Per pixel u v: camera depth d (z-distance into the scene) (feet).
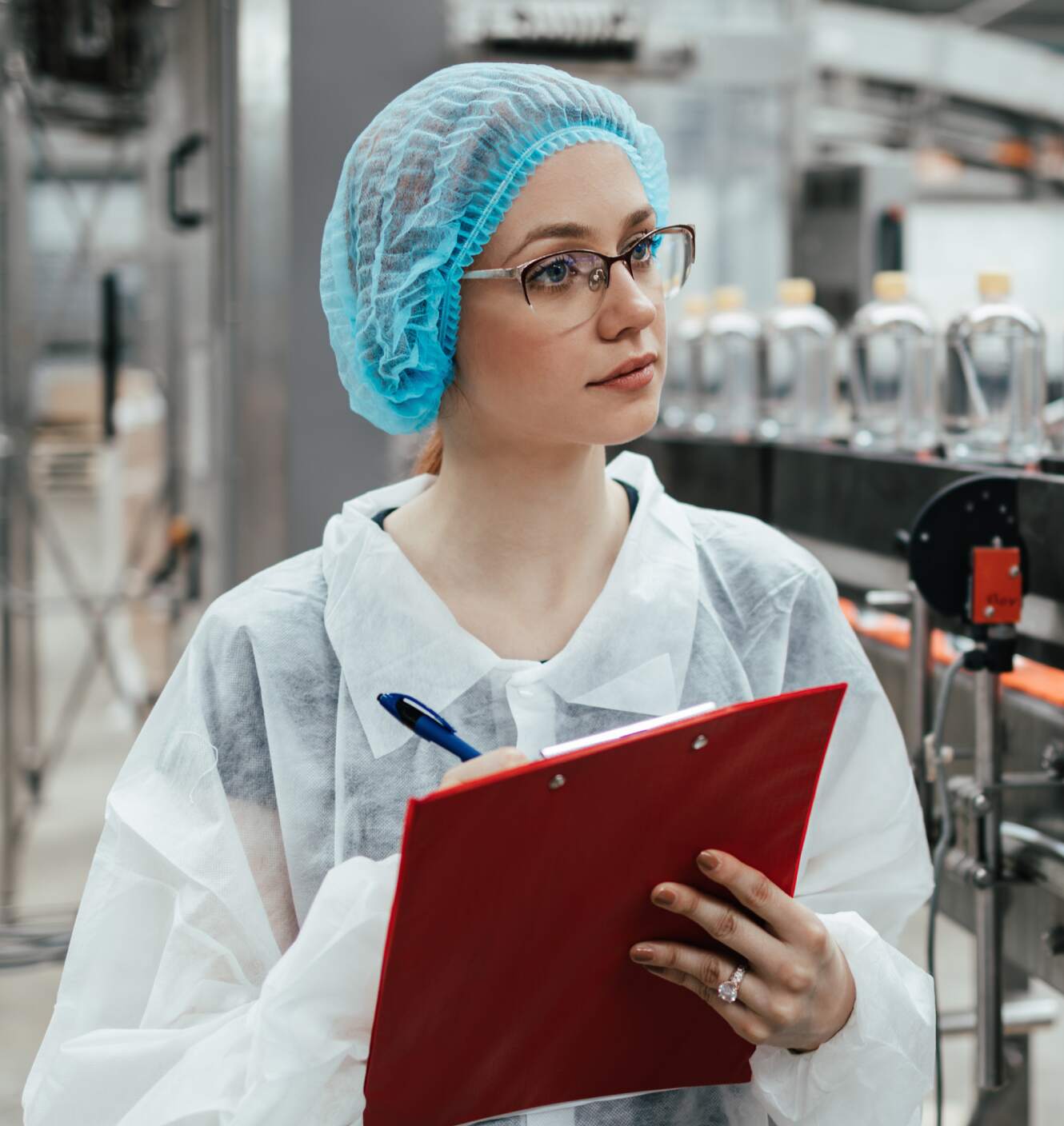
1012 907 4.59
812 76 12.23
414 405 3.34
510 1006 2.64
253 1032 2.82
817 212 12.10
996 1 19.29
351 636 3.18
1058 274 17.98
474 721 3.11
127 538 14.10
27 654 12.28
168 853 3.12
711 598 3.37
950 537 4.18
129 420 13.80
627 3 11.64
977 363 5.09
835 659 3.40
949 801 4.18
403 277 3.05
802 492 5.90
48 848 12.10
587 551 3.23
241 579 9.18
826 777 3.35
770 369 6.91
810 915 2.66
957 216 17.83
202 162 10.80
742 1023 2.68
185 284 11.26
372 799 3.11
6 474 11.23
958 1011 5.02
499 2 11.19
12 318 11.18
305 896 3.15
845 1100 2.85
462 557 3.21
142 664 13.71
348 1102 2.80
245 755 3.22
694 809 2.56
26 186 11.14
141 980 3.16
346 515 3.41
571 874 2.49
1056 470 4.33
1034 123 16.67
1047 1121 8.22
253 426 9.00
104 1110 2.98
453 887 2.38
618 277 2.84
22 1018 9.75
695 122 12.34
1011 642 4.15
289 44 8.81
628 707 3.11
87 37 10.98
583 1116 3.00
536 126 2.91
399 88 9.04
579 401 2.86
